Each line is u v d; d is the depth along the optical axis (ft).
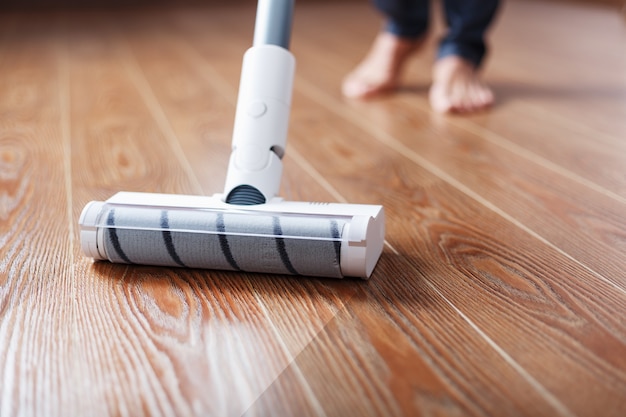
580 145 5.24
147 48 9.35
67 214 3.95
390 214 3.96
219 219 3.05
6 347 2.65
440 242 3.57
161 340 2.70
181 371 2.50
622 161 4.87
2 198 4.21
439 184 4.45
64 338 2.71
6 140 5.40
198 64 8.31
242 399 2.34
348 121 5.94
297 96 6.83
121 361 2.56
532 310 2.87
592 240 3.58
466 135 5.51
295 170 4.73
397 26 6.62
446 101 6.15
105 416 2.27
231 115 6.15
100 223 3.15
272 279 3.16
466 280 3.14
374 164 4.85
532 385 2.38
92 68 8.05
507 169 4.72
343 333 2.72
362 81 6.81
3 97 6.73
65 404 2.33
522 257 3.38
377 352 2.59
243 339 2.70
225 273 3.22
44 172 4.68
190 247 3.08
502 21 11.83
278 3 3.40
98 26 11.31
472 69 6.36
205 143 5.33
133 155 5.04
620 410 2.25
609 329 2.72
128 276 3.21
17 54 8.89
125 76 7.66
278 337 2.71
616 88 7.04
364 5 14.10
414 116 6.07
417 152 5.11
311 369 2.50
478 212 3.98
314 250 3.00
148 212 3.13
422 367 2.49
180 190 4.33
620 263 3.31
